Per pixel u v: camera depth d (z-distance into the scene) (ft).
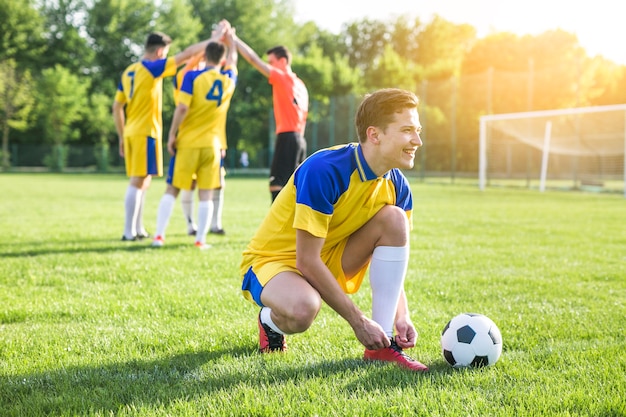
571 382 7.41
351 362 8.27
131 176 21.89
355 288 9.29
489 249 20.74
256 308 11.81
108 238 22.36
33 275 14.99
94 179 88.17
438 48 184.44
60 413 6.53
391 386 7.29
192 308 11.71
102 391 7.13
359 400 6.69
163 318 10.97
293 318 7.64
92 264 16.65
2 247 19.60
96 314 11.23
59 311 11.38
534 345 9.31
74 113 127.85
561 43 136.87
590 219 32.99
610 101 97.30
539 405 6.64
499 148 87.86
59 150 123.34
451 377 7.60
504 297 13.07
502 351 8.99
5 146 121.29
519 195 59.41
